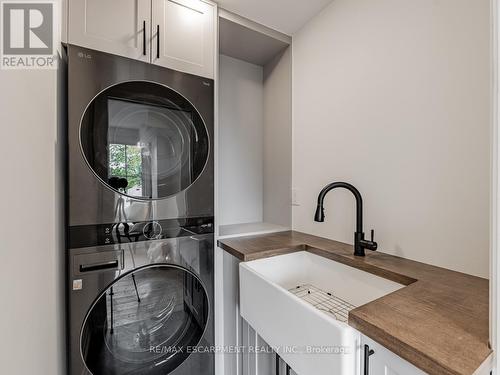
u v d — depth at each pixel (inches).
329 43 57.4
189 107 50.2
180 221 48.8
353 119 51.8
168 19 48.2
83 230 39.7
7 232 22.7
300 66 66.6
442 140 37.6
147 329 45.3
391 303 27.4
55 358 36.0
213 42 54.0
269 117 80.2
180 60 49.4
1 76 22.6
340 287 45.8
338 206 55.6
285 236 61.8
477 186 34.1
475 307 26.5
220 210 76.6
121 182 42.8
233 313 53.6
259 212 83.4
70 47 39.1
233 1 55.1
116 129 42.5
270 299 36.0
